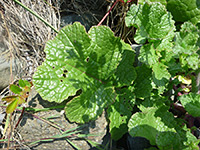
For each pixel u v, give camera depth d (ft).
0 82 1.00
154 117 0.88
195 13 0.93
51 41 0.87
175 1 0.93
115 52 0.92
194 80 0.89
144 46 0.82
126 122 0.91
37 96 0.94
